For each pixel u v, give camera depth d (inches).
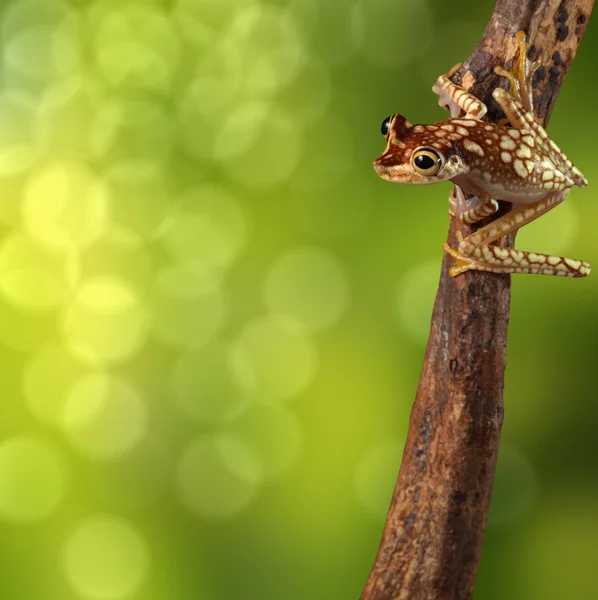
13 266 38.8
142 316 39.4
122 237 39.2
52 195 38.8
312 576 38.1
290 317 39.2
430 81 39.2
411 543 26.9
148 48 39.1
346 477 38.2
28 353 38.9
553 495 36.8
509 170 25.9
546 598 36.6
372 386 38.5
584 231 36.3
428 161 25.5
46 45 39.1
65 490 38.9
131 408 39.2
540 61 26.1
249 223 39.4
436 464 26.7
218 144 39.4
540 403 37.2
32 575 38.5
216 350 39.4
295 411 38.8
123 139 39.2
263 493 38.8
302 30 39.3
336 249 39.2
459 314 26.3
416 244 38.6
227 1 39.2
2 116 38.9
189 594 38.7
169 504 39.1
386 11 39.0
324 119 39.5
